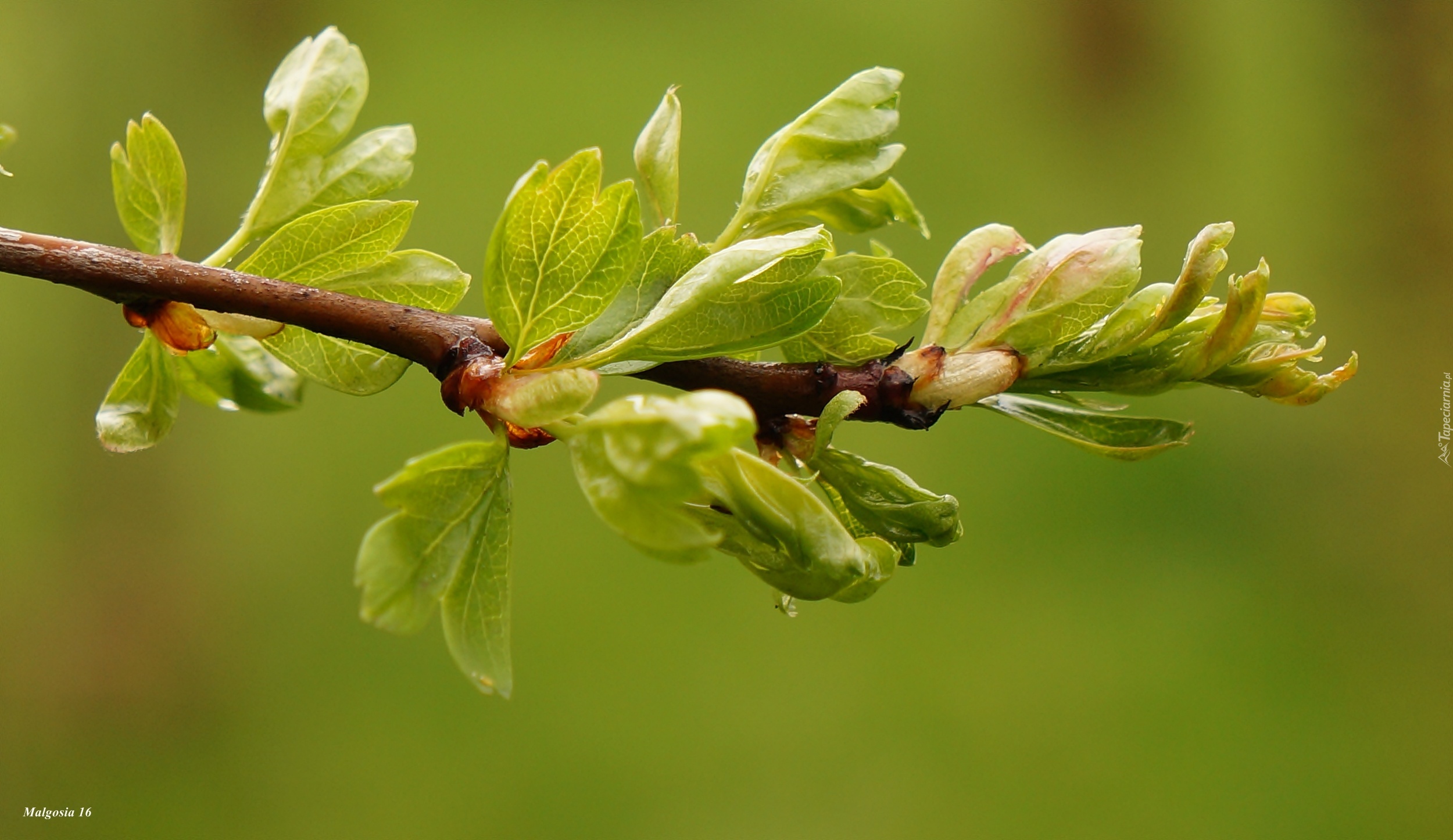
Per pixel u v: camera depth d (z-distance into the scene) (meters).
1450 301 1.11
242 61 1.21
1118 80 1.28
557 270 0.34
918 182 1.20
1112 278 0.35
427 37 1.31
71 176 1.12
